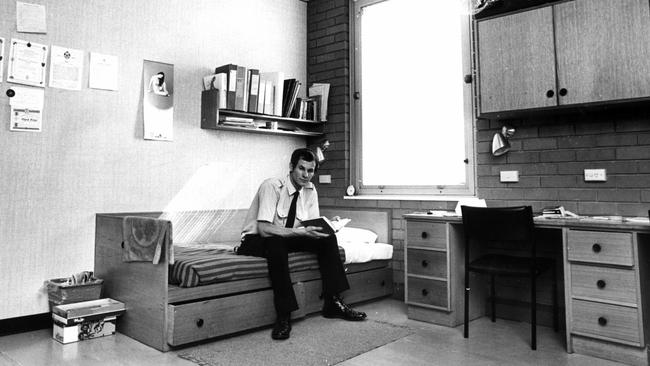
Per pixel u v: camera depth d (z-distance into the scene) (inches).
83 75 125.2
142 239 103.8
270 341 104.3
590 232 96.4
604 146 115.5
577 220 100.1
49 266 117.7
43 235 117.0
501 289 130.3
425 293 122.6
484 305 131.4
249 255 117.6
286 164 178.5
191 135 148.6
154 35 140.3
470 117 144.3
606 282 94.3
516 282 127.6
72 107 123.0
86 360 92.1
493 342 106.0
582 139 118.8
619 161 113.3
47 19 119.1
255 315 109.0
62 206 120.4
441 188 150.6
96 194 126.7
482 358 95.0
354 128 173.9
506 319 128.4
